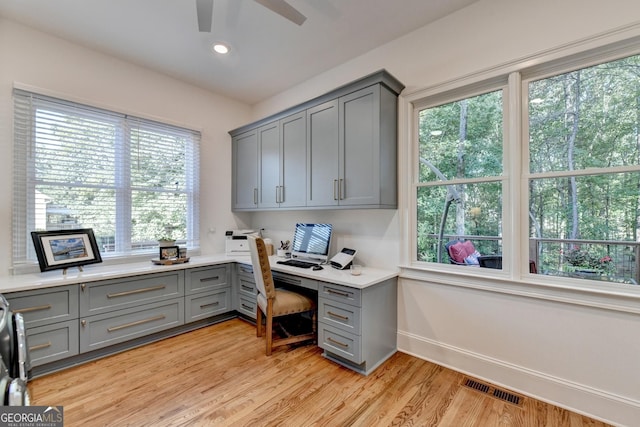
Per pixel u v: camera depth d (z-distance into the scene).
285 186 3.11
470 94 2.24
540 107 1.96
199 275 3.01
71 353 2.21
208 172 3.64
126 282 2.50
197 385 2.00
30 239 2.43
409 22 2.37
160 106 3.20
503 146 2.08
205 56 2.87
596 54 1.74
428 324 2.39
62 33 2.50
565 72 1.87
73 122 2.64
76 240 2.52
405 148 2.52
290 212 3.60
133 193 3.02
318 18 2.31
